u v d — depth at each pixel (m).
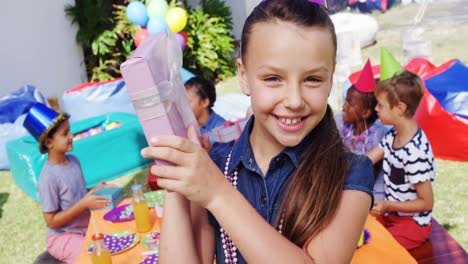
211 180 0.74
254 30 0.80
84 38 6.30
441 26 9.00
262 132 0.92
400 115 2.18
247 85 0.88
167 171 0.73
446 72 4.29
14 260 3.17
